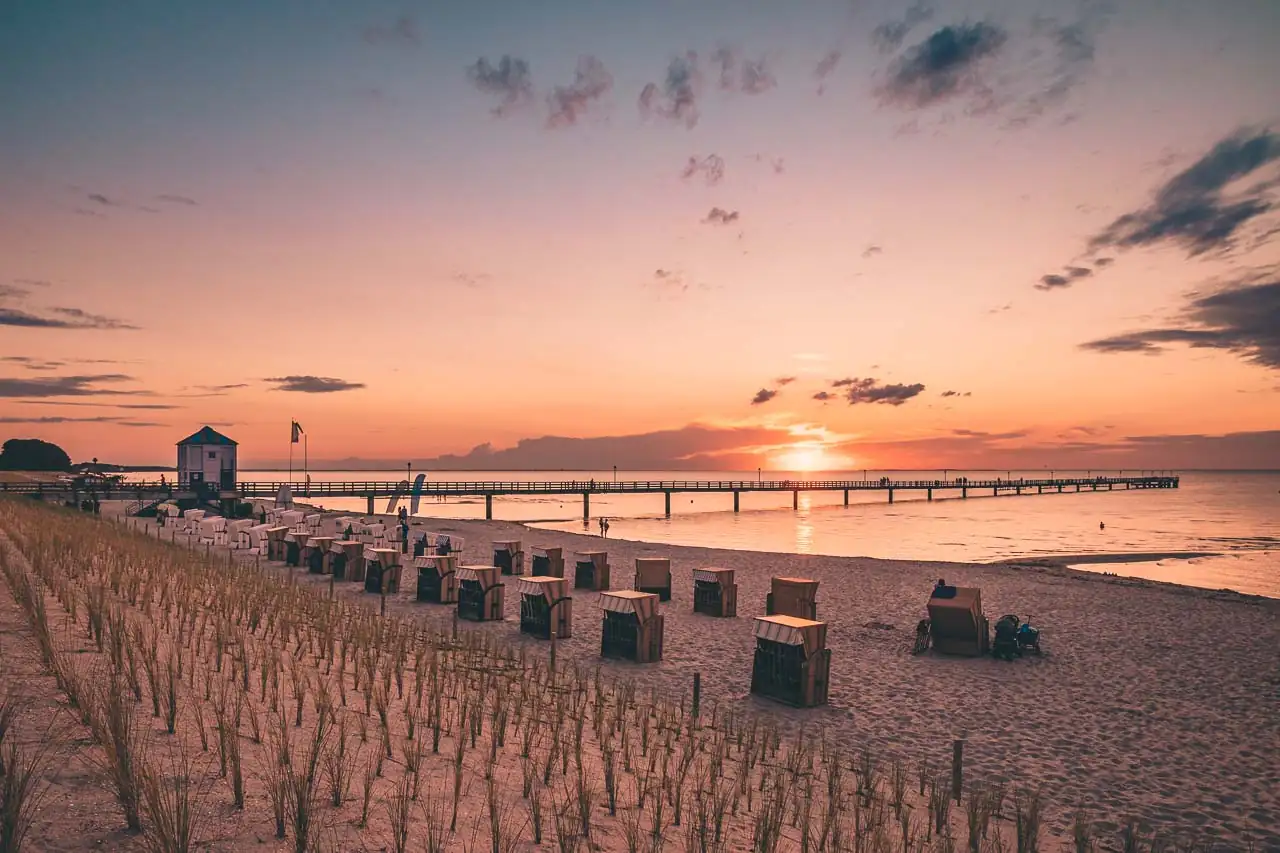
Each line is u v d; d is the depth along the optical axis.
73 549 17.27
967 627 17.94
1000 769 11.15
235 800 5.86
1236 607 24.23
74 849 4.73
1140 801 10.16
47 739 6.22
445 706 10.30
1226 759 11.75
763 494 178.12
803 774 10.05
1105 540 58.19
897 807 8.74
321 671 11.31
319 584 25.77
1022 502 132.50
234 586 17.50
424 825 6.21
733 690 14.80
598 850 6.39
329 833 5.70
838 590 27.44
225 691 8.76
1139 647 19.02
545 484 88.00
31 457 132.88
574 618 21.66
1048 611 23.59
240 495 57.84
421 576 23.31
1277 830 9.34
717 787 8.93
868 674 16.34
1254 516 90.75
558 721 9.99
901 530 69.62
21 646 8.77
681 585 28.83
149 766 5.93
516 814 6.84
